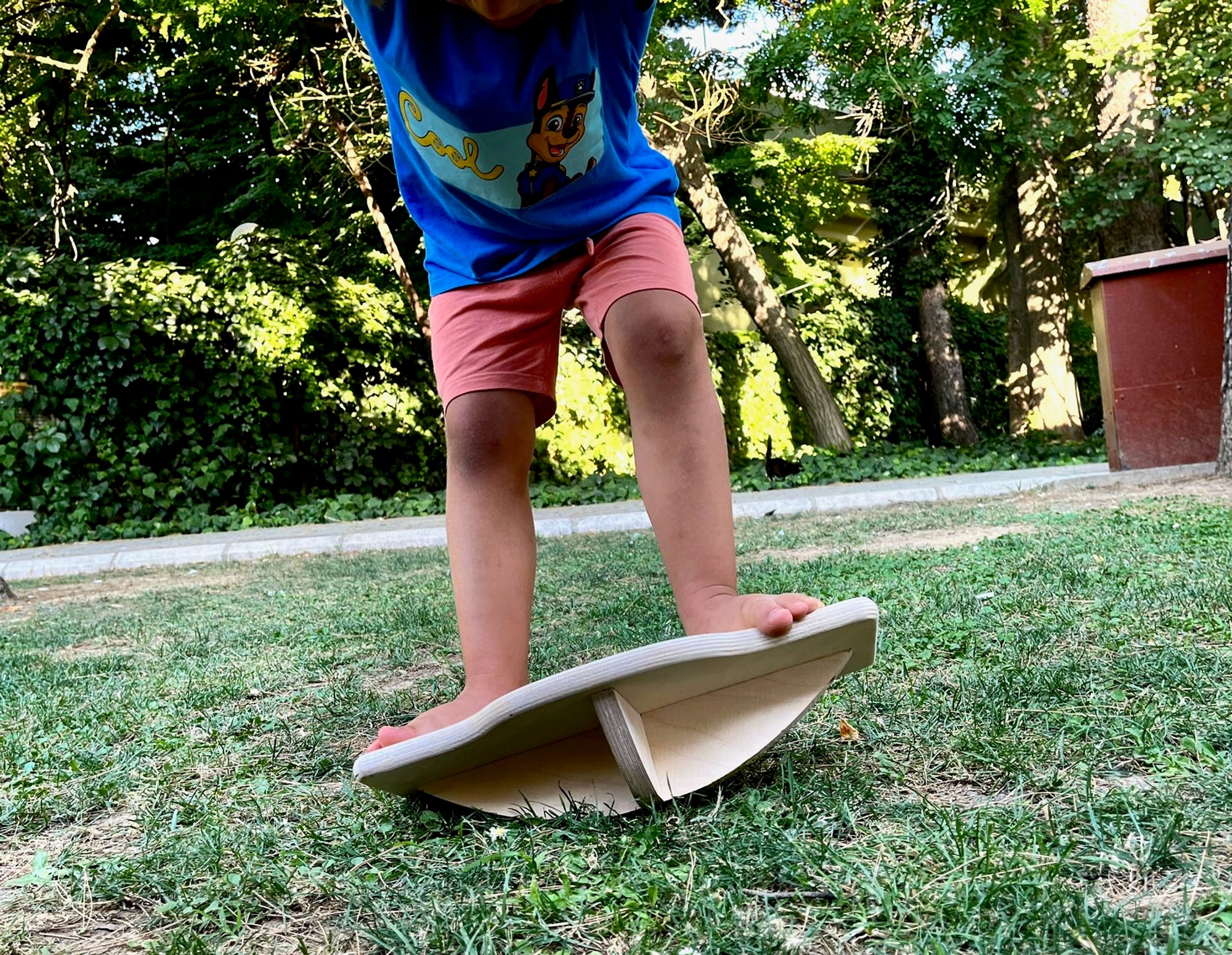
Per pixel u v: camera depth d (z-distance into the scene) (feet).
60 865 4.84
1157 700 6.21
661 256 5.88
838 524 20.42
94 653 11.83
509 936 3.75
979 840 4.26
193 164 46.91
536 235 5.90
